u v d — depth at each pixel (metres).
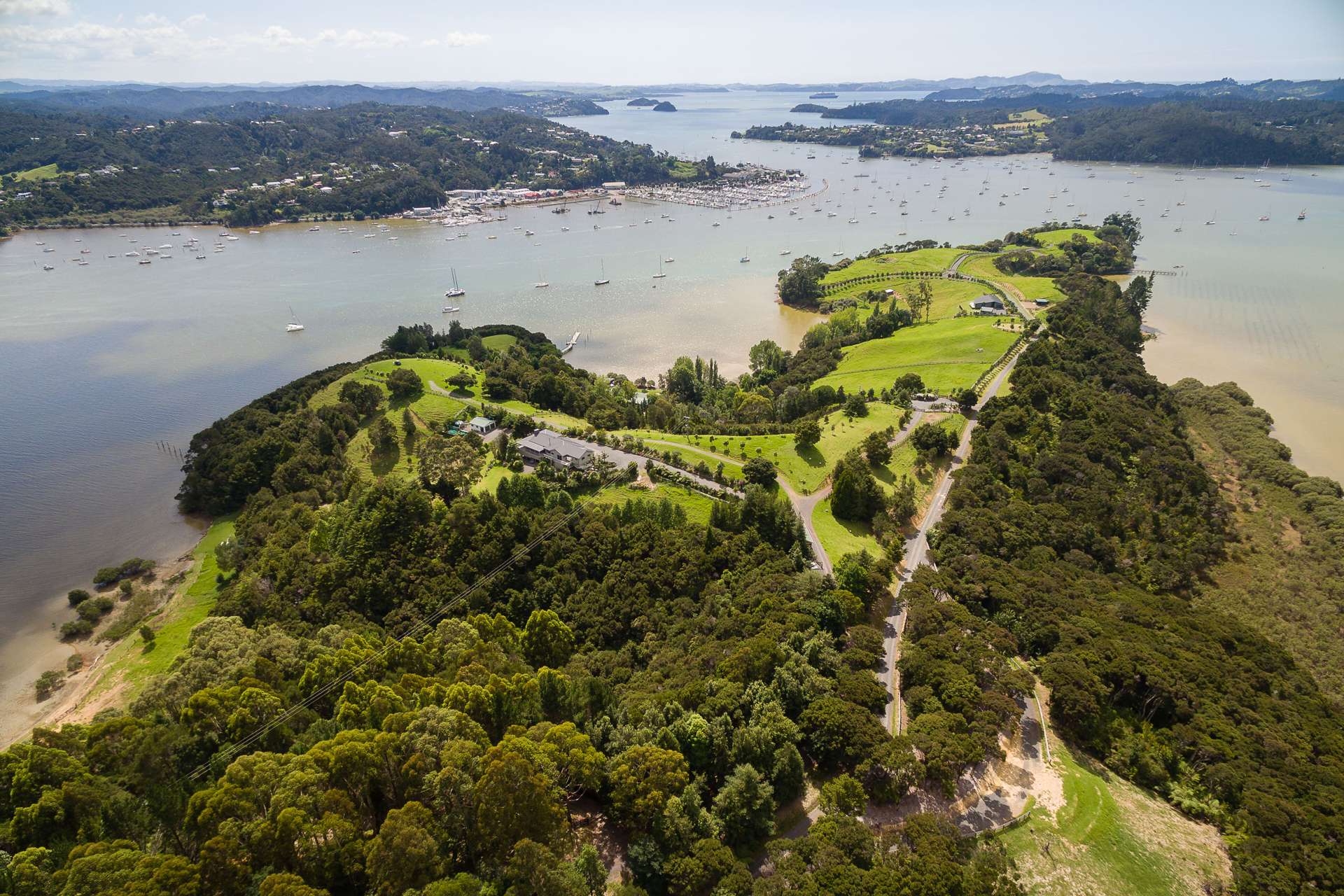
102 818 76.94
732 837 83.62
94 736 92.56
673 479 181.88
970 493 166.12
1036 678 115.12
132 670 139.50
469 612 137.62
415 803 72.75
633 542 151.38
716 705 97.06
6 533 196.50
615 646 132.75
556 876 69.06
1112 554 160.50
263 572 155.88
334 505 184.12
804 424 192.75
